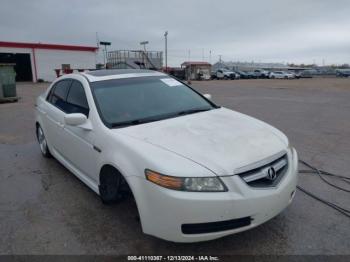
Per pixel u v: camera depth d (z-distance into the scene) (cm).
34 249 299
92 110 369
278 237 308
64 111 444
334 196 396
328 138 694
